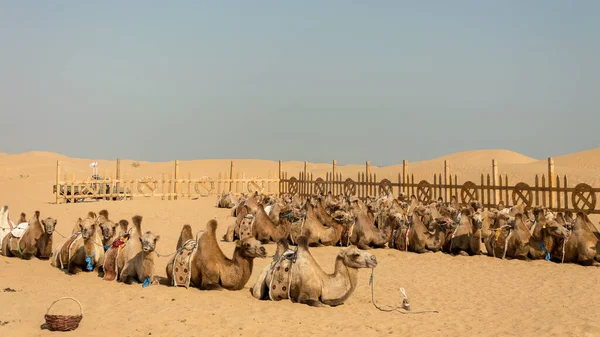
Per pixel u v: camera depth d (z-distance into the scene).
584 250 15.02
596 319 9.62
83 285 11.61
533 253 15.82
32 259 14.65
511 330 8.98
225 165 89.38
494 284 12.72
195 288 11.34
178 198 37.38
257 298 10.63
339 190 34.44
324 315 9.62
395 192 40.28
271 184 41.38
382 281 13.02
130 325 8.80
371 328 8.96
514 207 19.47
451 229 17.12
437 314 9.97
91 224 12.82
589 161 66.19
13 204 31.30
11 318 8.87
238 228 18.72
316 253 16.59
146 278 11.48
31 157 100.75
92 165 38.38
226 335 8.44
